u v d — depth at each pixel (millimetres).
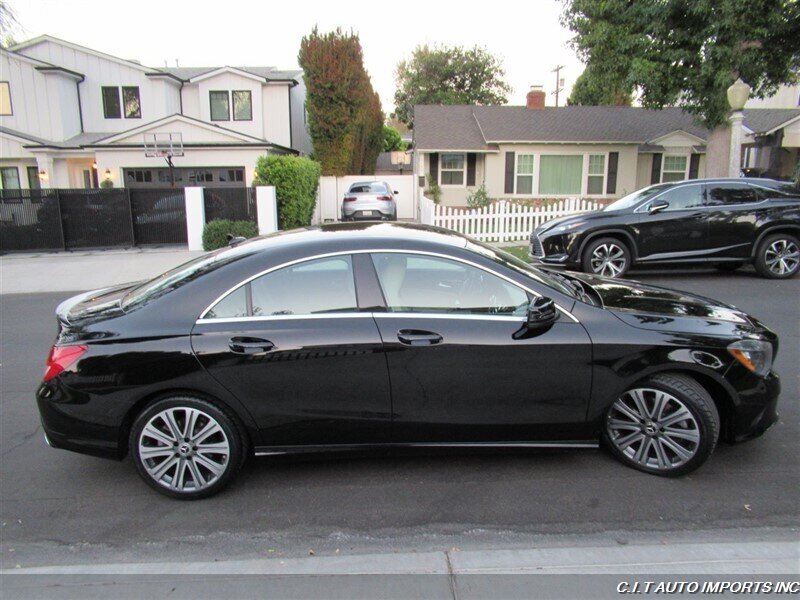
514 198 24031
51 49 26219
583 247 9742
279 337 3490
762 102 27484
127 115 26734
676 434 3617
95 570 2920
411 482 3721
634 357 3557
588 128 24281
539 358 3541
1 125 25641
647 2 14398
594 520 3250
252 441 3623
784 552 2920
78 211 16328
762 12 13430
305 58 23438
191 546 3127
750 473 3717
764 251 9766
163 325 3529
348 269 3625
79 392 3494
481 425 3619
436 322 3543
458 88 45312
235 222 15461
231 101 26812
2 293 11062
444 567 2859
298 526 3277
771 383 3691
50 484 3832
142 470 3561
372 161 28016
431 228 4324
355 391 3543
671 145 23281
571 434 3680
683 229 9656
